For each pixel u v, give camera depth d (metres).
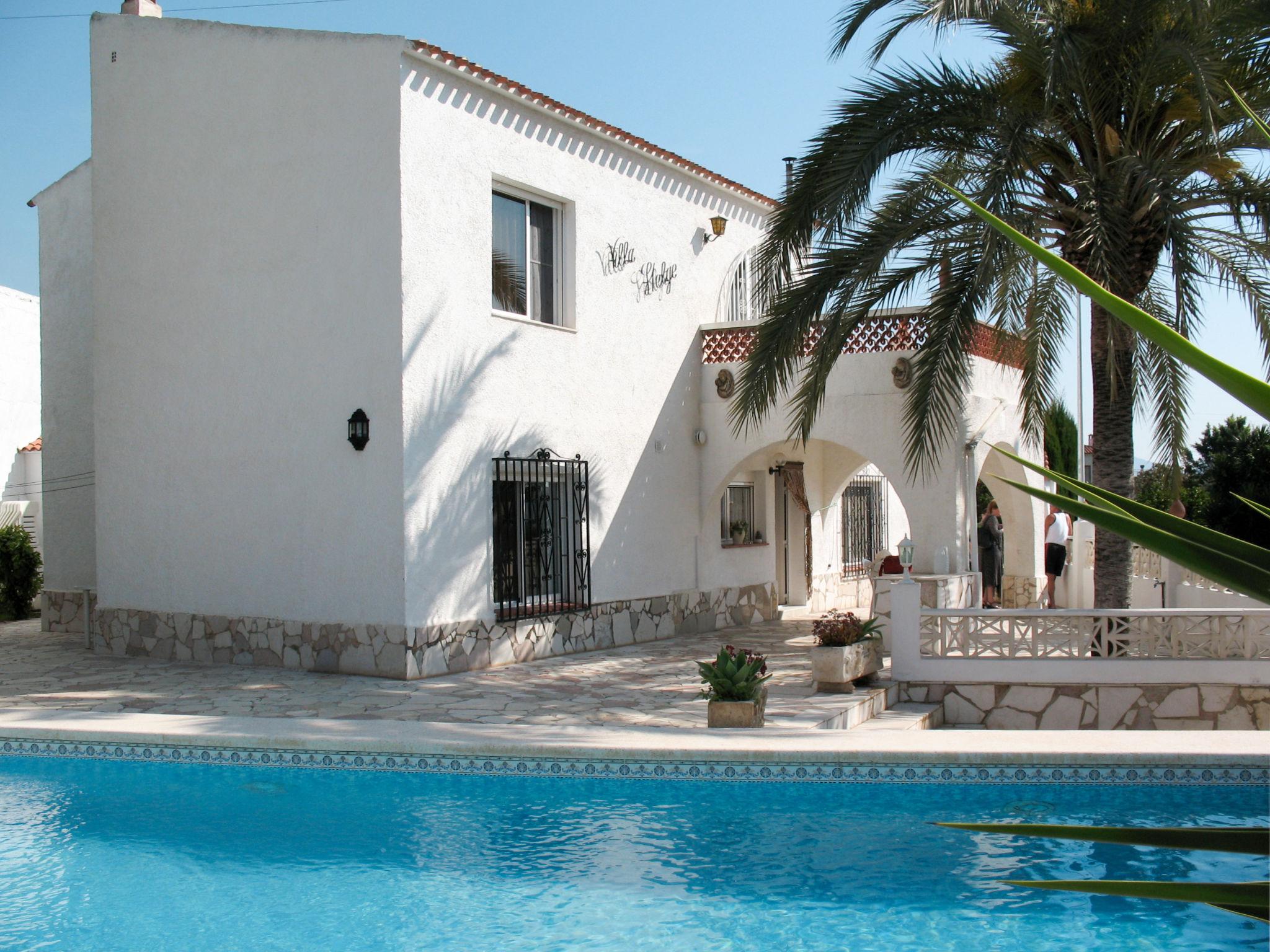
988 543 18.73
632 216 15.34
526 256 13.67
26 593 18.86
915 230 11.29
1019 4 10.62
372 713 9.71
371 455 11.68
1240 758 7.38
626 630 14.91
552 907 5.70
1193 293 10.80
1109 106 11.00
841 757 7.69
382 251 11.60
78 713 9.62
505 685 11.26
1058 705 10.77
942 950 5.14
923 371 11.52
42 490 17.23
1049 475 1.73
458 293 12.23
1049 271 12.41
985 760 7.57
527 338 13.27
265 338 12.59
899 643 11.25
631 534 15.10
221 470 12.98
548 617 13.45
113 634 13.93
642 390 15.45
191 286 13.23
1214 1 9.94
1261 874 6.04
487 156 12.73
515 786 8.00
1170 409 13.55
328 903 5.81
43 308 17.14
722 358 16.72
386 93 11.60
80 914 5.68
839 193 10.44
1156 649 10.59
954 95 10.74
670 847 6.63
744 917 5.54
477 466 12.47
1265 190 10.76
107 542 14.05
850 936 5.30
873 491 23.78
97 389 14.12
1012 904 5.68
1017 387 18.16
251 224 12.72
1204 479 23.61
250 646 12.69
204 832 7.04
